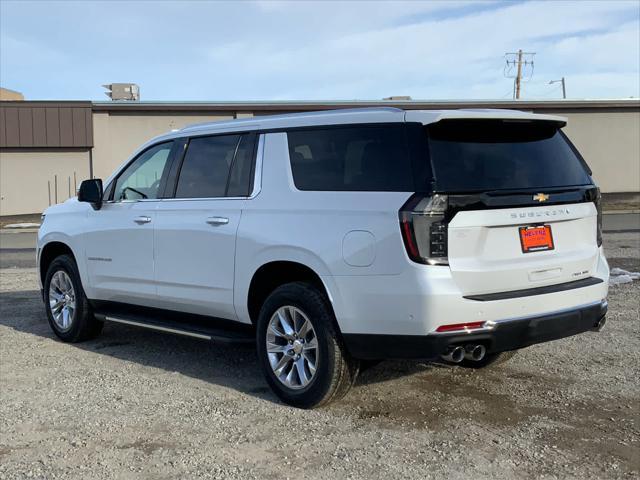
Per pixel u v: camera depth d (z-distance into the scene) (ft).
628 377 17.15
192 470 11.96
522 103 93.56
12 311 27.22
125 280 19.57
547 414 14.61
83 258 20.94
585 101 94.84
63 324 21.90
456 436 13.38
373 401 15.57
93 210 20.83
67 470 12.01
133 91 97.71
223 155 17.44
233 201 16.62
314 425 14.07
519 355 19.33
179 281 17.85
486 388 16.47
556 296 14.24
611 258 39.55
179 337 22.58
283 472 11.84
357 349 14.06
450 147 13.76
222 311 16.98
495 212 13.56
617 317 23.75
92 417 14.70
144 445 13.12
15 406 15.44
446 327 13.04
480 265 13.39
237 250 16.19
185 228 17.57
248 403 15.58
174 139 19.02
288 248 14.97
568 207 14.83
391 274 13.30
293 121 15.99
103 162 88.99
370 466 12.02
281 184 15.74
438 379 17.22
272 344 15.67
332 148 15.07
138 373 18.16
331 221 14.34
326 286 14.29
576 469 11.82
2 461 12.44
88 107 87.30
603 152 97.45
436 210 13.02
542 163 14.90
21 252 51.52
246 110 89.71
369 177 14.12
